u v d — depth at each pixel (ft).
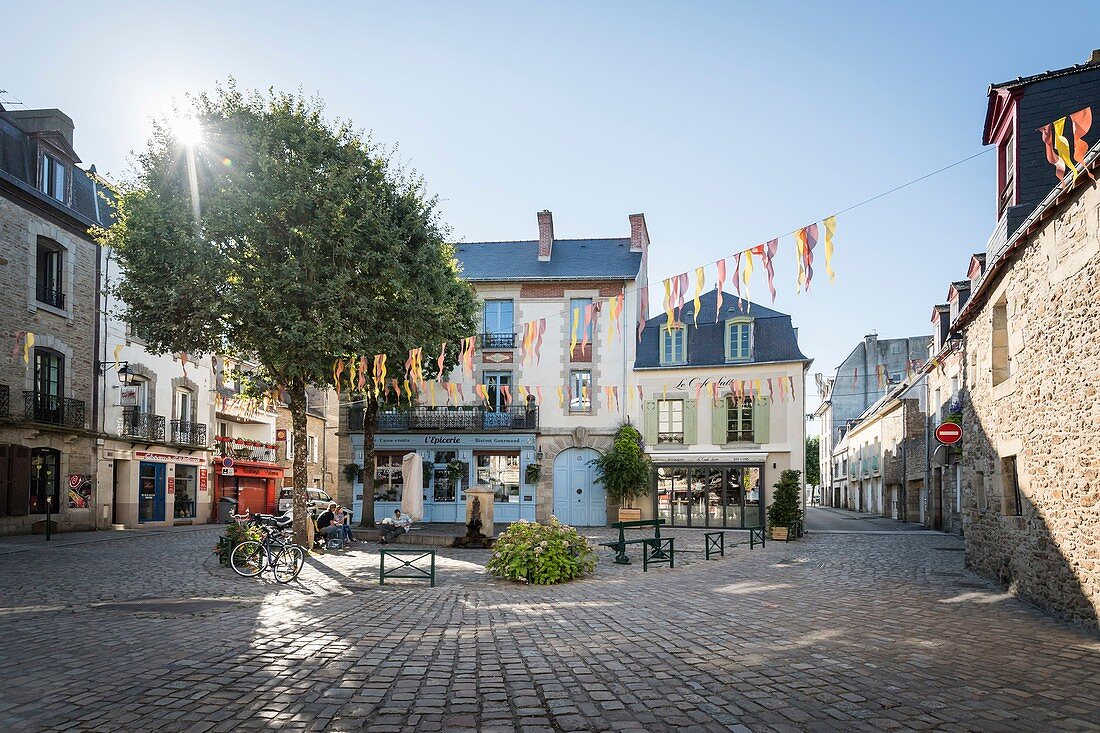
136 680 17.57
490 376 92.17
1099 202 23.63
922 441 94.27
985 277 35.81
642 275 95.81
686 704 16.31
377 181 53.01
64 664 19.08
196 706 15.72
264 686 17.22
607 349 90.79
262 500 111.75
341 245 49.37
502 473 90.99
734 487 85.97
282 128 49.39
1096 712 15.88
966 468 43.39
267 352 48.42
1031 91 34.06
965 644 22.26
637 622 25.80
